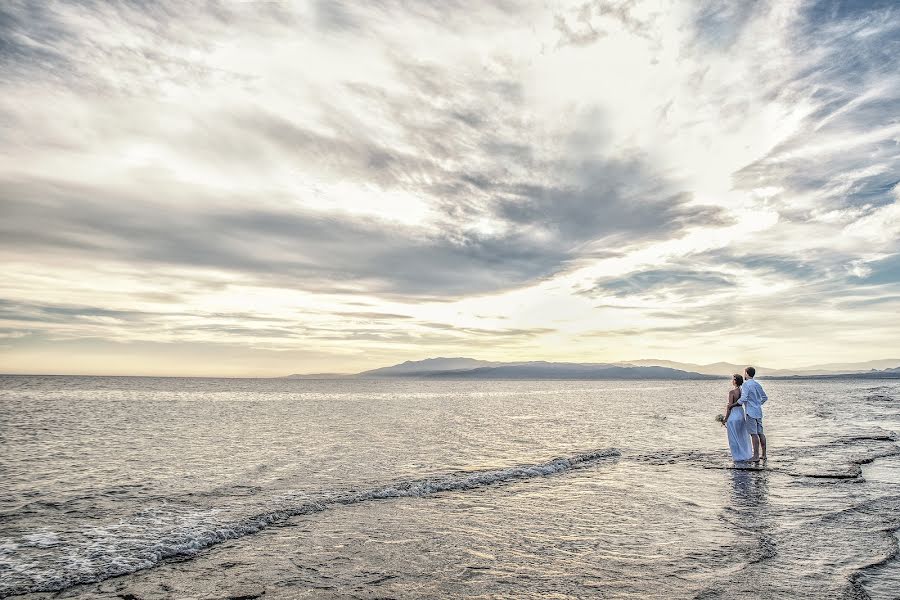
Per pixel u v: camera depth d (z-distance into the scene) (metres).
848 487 10.17
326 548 6.74
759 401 13.26
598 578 5.55
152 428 25.39
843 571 5.70
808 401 46.25
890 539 6.88
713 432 22.23
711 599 4.94
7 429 24.80
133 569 5.98
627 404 50.59
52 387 118.19
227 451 16.86
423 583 5.46
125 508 9.14
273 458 15.23
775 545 6.66
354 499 9.57
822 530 7.31
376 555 6.43
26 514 8.78
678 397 70.06
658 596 5.03
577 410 40.62
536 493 10.04
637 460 13.83
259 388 134.00
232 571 5.91
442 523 7.93
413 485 10.58
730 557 6.21
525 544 6.82
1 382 161.88
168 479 11.99
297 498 9.64
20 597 5.21
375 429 24.61
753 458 13.37
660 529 7.46
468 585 5.39
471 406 48.19
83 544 6.91
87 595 5.27
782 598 4.94
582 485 10.71
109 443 19.22
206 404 52.03
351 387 154.62
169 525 7.82
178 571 5.94
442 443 18.83
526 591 5.19
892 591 5.13
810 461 13.08
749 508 8.63
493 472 11.86
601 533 7.30
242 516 8.34
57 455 16.12
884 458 13.62
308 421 29.81
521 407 45.97
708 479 11.18
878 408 35.72
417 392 104.00
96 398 65.69
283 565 6.09
